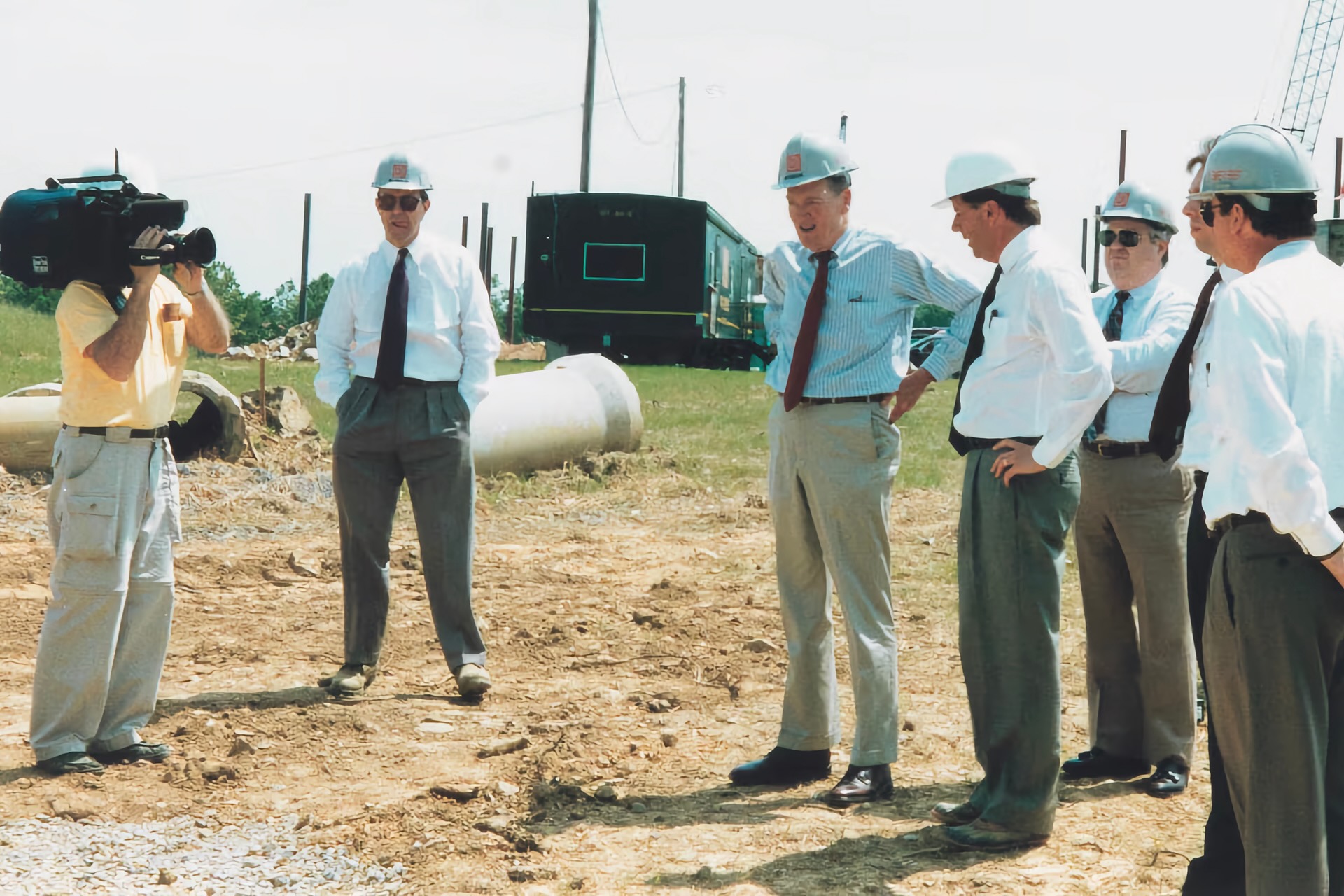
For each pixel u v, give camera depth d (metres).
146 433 4.87
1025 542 4.05
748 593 8.45
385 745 5.31
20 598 7.70
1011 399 4.04
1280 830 3.07
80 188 4.73
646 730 5.58
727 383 25.30
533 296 28.58
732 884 3.88
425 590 8.32
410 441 5.98
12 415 11.52
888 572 4.66
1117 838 4.26
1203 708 5.66
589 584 8.71
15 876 3.86
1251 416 2.96
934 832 4.29
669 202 28.06
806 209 4.54
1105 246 5.02
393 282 5.99
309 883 3.91
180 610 7.64
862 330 4.54
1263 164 3.20
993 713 4.12
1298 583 3.02
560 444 13.55
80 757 4.82
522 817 4.48
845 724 5.70
